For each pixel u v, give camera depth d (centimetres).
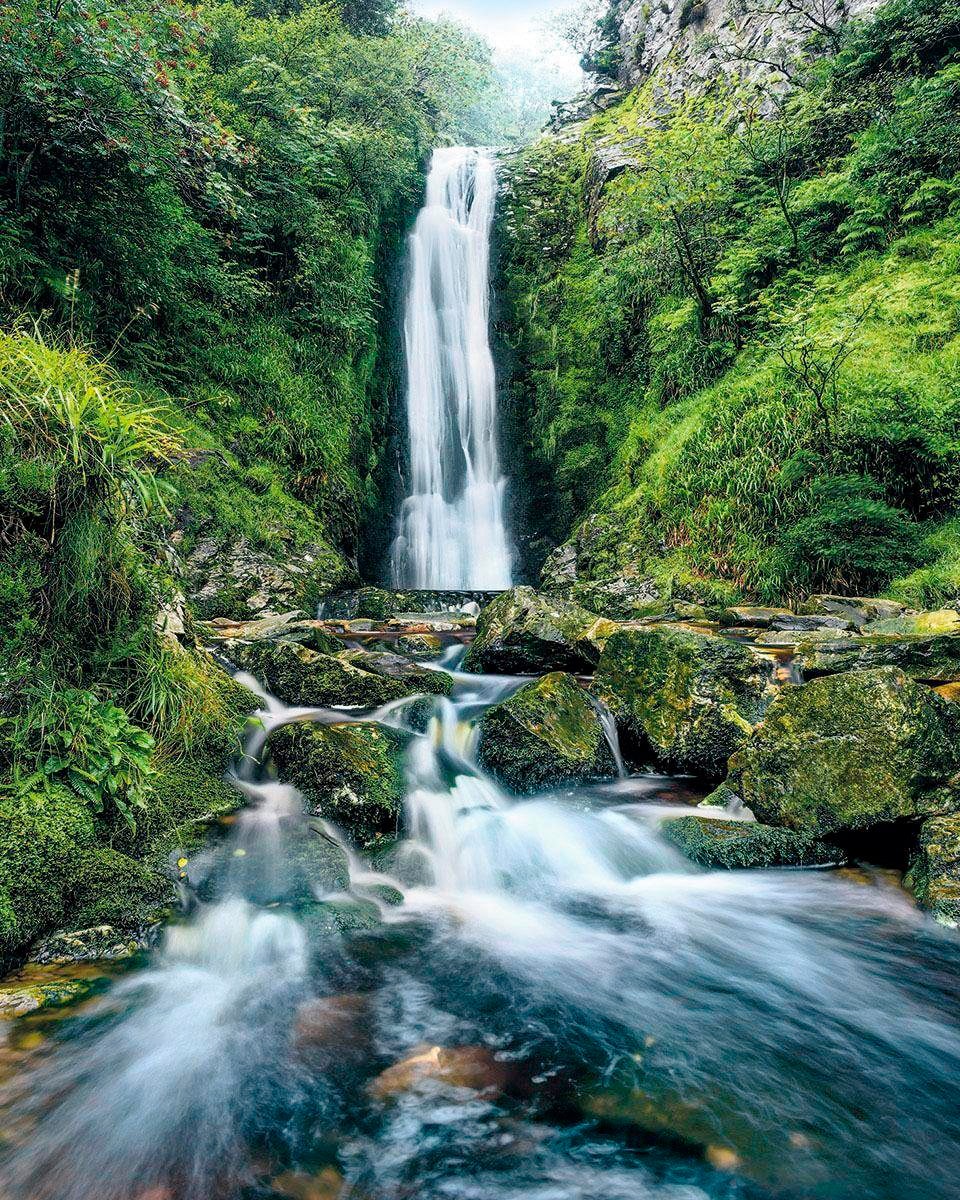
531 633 572
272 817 315
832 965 246
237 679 464
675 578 962
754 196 1239
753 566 892
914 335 862
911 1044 206
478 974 240
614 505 1188
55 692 272
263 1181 155
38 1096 179
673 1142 167
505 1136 169
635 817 361
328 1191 153
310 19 1309
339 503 1194
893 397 778
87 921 237
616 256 1399
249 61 1091
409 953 252
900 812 296
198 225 939
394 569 1361
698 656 434
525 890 305
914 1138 169
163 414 919
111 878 250
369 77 1448
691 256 1212
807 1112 177
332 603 991
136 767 285
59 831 246
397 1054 198
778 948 258
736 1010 222
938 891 265
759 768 339
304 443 1148
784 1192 152
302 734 353
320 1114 175
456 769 402
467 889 303
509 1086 186
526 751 396
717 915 281
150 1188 154
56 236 777
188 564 891
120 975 225
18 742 255
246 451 1067
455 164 1825
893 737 306
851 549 761
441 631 833
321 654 487
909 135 1067
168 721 323
